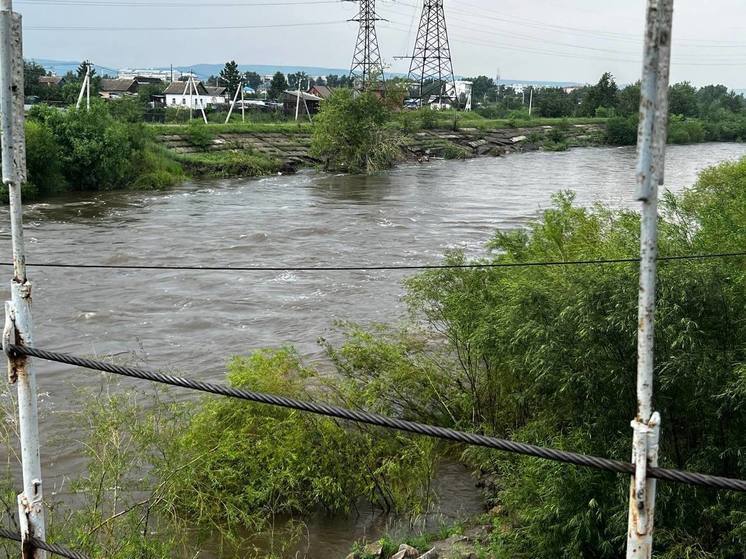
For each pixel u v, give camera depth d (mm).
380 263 26188
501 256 14523
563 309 9617
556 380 9547
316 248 28656
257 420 10867
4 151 3475
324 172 57188
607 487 8977
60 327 19406
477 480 11930
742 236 10977
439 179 53094
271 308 21156
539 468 9305
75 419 11352
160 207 37938
